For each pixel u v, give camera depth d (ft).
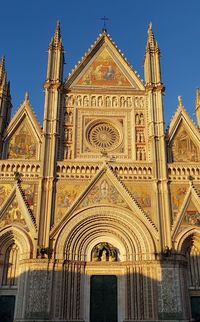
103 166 148.25
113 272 136.56
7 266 135.44
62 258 132.67
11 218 138.31
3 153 151.33
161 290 128.16
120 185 144.97
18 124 157.58
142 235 138.10
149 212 142.10
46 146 150.30
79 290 132.05
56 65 167.73
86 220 140.15
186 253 140.46
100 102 164.76
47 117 155.94
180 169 149.59
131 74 172.35
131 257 136.77
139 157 154.30
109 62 175.01
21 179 144.56
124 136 158.30
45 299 125.49
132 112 163.12
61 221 137.69
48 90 161.79
